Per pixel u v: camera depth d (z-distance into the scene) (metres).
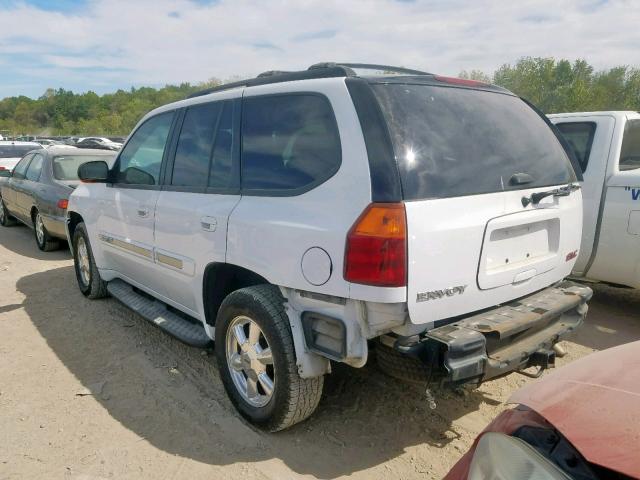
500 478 1.54
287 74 3.16
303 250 2.62
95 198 4.96
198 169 3.55
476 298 2.63
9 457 2.94
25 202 8.60
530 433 1.63
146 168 4.18
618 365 1.86
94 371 3.98
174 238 3.65
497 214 2.66
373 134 2.46
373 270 2.35
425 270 2.39
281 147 2.93
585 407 1.62
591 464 1.42
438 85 2.89
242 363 3.16
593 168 4.82
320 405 3.39
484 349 2.45
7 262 7.54
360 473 2.75
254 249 2.90
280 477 2.72
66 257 7.80
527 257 2.93
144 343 4.48
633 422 1.49
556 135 3.46
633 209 4.54
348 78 2.70
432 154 2.54
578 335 4.55
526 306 2.84
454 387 2.43
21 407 3.47
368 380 3.69
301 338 2.76
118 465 2.85
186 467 2.82
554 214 3.04
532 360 2.79
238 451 2.95
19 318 5.15
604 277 4.86
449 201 2.49
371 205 2.38
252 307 2.92
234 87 3.57
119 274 4.98
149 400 3.53
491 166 2.75
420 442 3.01
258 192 2.99
